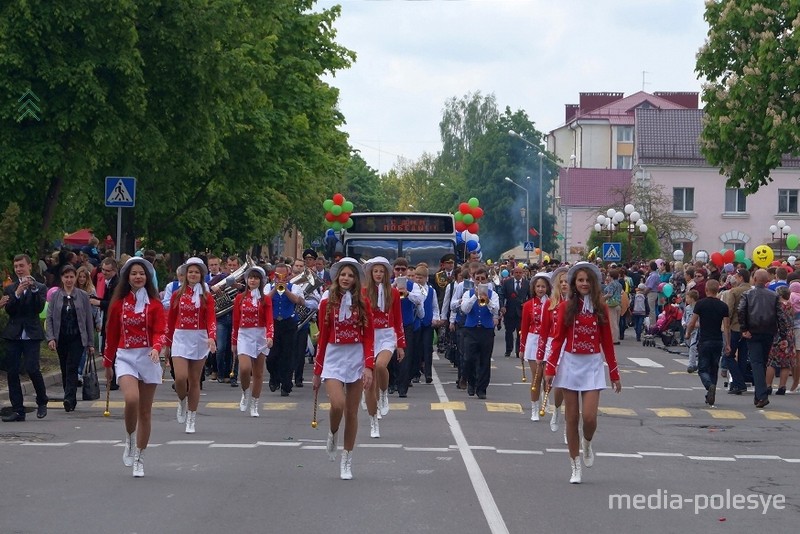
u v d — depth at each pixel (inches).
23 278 592.4
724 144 1258.6
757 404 719.1
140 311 429.4
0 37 932.6
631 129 3946.9
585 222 3420.3
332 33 1721.2
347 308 424.8
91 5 963.3
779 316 725.3
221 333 804.0
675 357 1162.0
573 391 424.8
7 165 952.9
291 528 339.3
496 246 3526.1
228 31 1090.7
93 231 1381.6
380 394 588.1
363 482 420.5
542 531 341.1
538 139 3521.2
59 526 340.5
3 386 717.3
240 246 1676.9
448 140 4653.1
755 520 369.1
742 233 2974.9
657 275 1423.5
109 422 586.6
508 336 1126.4
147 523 345.4
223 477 428.8
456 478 431.5
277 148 1497.3
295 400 710.5
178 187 1316.4
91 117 981.2
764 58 1196.5
